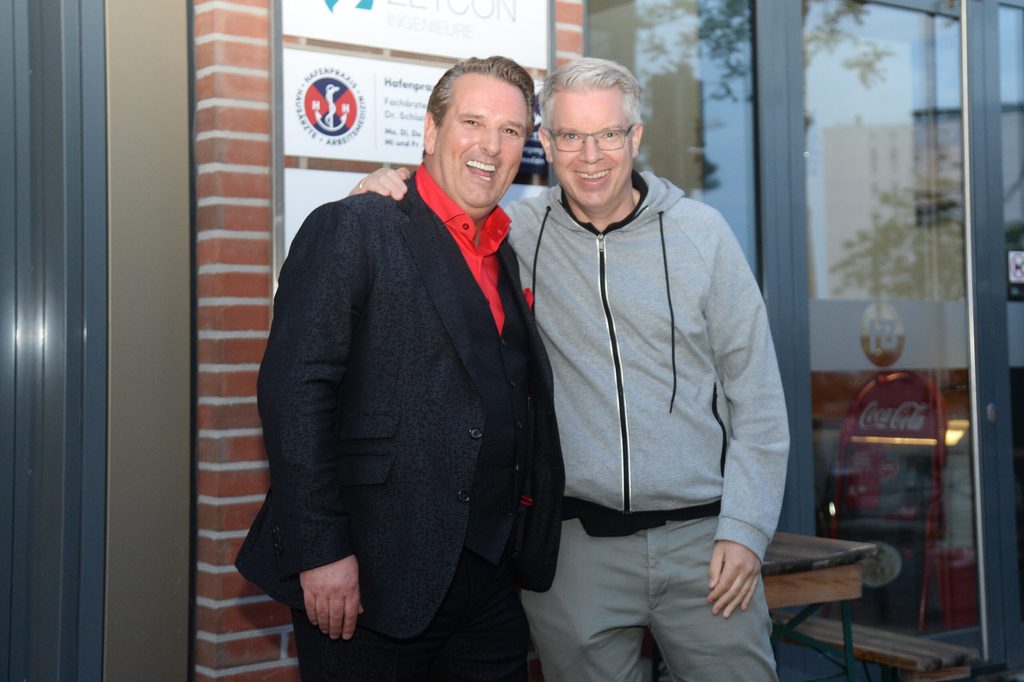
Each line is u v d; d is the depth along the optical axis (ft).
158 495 9.85
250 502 9.78
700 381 8.40
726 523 8.11
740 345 8.34
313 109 9.96
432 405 7.10
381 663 7.20
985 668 16.10
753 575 8.11
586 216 8.45
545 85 8.36
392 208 7.30
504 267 7.93
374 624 6.97
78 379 9.59
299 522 6.64
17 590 9.65
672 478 8.18
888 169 15.71
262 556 7.22
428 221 7.38
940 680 11.57
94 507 9.58
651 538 8.31
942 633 16.02
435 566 7.02
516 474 7.50
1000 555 16.38
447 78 7.68
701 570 8.34
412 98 10.50
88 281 9.57
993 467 16.35
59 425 9.53
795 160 14.78
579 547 8.42
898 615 15.66
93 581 9.58
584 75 8.04
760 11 14.52
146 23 9.82
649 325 8.24
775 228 14.56
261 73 9.83
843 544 11.35
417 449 7.05
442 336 7.18
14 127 9.68
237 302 9.72
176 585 9.93
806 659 14.60
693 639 8.40
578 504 8.38
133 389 9.75
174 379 9.94
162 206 9.88
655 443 8.19
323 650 7.18
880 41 15.69
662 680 12.80
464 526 7.09
